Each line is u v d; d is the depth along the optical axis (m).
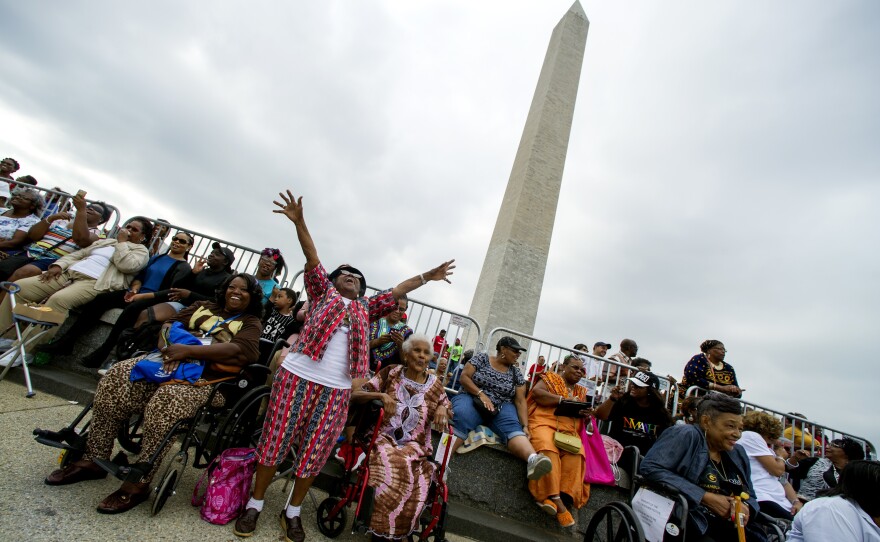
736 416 3.02
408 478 2.77
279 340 3.96
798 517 2.54
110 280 4.73
